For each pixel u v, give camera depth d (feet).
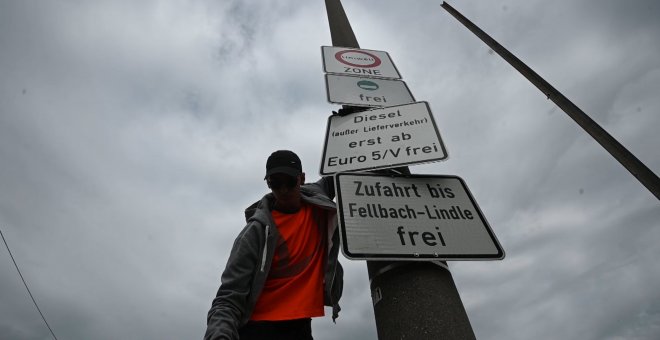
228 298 4.32
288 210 5.99
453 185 6.25
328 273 5.60
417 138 7.00
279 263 5.27
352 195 5.84
